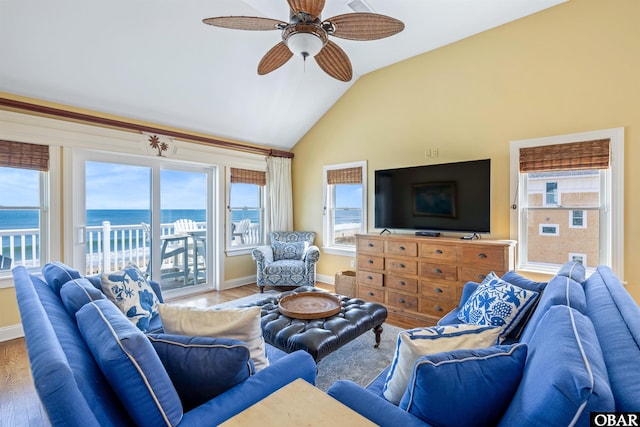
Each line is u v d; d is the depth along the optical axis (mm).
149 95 3365
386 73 4109
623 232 2590
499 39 3191
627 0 2553
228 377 1005
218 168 4410
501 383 845
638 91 2518
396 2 2791
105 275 1941
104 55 2803
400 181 3738
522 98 3061
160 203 3908
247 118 4297
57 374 662
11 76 2648
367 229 4344
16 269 1611
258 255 4246
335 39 3436
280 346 1943
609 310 1108
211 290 4453
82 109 3154
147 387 826
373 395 1000
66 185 3068
